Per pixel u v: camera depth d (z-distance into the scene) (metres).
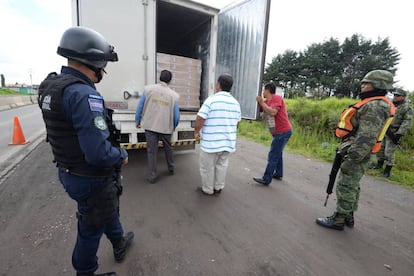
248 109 3.96
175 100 3.21
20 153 4.77
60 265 1.68
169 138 3.48
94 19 3.03
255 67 3.75
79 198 1.23
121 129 3.22
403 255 1.98
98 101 1.15
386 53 33.62
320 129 7.36
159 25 4.78
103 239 2.01
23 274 1.58
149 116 3.10
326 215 2.62
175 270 1.69
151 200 2.80
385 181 3.82
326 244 2.09
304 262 1.83
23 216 2.33
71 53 1.14
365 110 2.03
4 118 11.01
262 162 4.73
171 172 3.69
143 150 4.71
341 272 1.74
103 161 1.14
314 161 4.98
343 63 35.06
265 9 3.51
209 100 2.76
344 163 2.21
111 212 1.34
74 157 1.16
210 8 3.83
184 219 2.40
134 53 3.31
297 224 2.40
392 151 3.93
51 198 2.74
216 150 2.77
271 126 3.24
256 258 1.86
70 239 1.98
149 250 1.89
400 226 2.45
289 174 4.05
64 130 1.12
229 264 1.77
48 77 1.25
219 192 3.06
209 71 4.09
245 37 3.93
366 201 3.05
